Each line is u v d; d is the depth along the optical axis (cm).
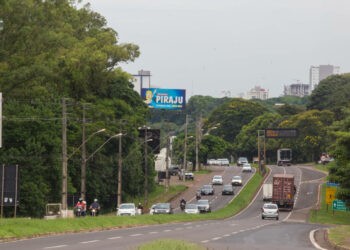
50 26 18238
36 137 16650
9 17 16675
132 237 8838
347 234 9500
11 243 7419
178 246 6384
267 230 11269
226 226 12706
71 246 7069
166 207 18162
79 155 19312
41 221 9875
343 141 16400
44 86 18525
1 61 16938
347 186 16925
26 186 16075
